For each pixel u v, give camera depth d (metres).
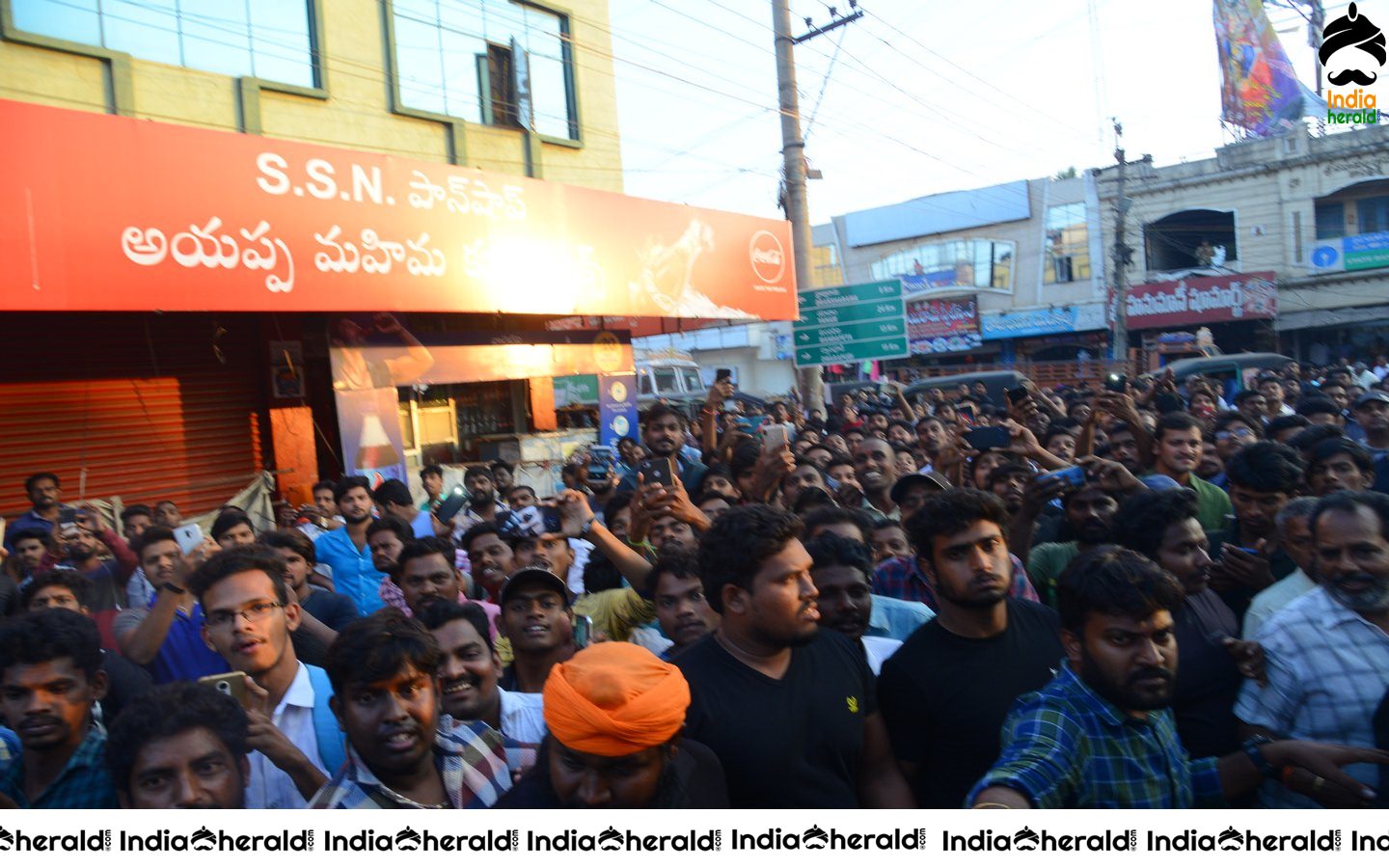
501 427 13.12
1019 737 2.33
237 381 10.15
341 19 10.56
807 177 13.83
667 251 11.43
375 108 10.86
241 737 2.41
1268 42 28.97
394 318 10.27
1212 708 3.05
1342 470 4.62
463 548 5.67
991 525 2.90
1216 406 11.43
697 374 22.64
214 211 7.57
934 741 2.88
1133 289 30.28
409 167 8.95
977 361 34.66
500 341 11.44
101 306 6.91
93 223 6.89
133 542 5.81
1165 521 3.23
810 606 2.65
